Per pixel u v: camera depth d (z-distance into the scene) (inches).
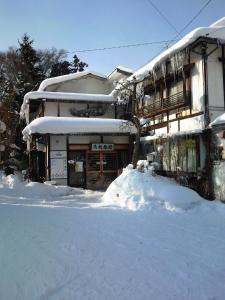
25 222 324.8
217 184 528.7
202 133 573.6
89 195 645.3
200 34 575.2
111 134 782.5
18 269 197.6
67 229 302.7
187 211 424.5
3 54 1521.9
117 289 176.1
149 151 765.3
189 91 632.4
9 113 1104.8
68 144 780.6
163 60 678.5
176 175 638.5
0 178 871.1
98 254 233.3
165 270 207.2
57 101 885.8
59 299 161.3
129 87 846.5
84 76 1062.4
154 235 294.4
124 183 510.9
